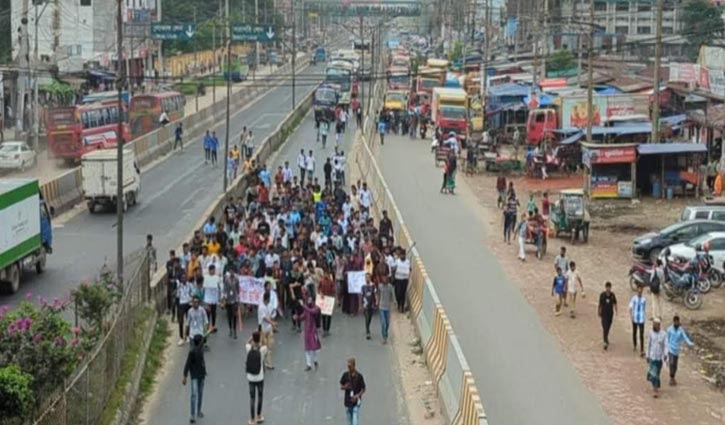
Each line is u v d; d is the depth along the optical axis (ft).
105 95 355.56
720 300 164.96
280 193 204.13
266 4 654.53
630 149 249.96
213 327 138.00
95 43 445.37
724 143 260.62
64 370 91.25
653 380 119.55
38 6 383.04
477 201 252.42
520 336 141.38
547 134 308.40
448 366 111.65
